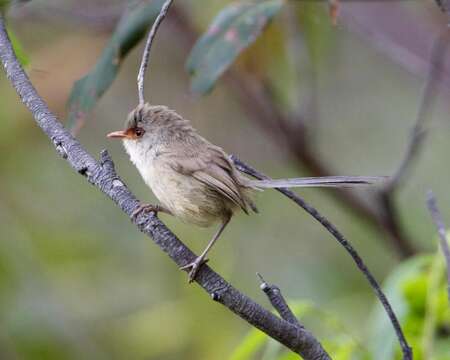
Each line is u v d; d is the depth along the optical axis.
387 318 7.66
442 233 6.02
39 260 13.83
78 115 8.41
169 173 6.92
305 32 12.54
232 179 6.76
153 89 13.79
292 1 11.30
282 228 14.39
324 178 6.41
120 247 14.23
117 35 8.48
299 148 12.31
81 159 5.77
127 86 13.84
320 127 15.15
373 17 12.26
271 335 5.29
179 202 6.95
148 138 7.14
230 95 13.22
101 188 5.68
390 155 14.91
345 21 12.05
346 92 15.28
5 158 13.84
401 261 11.83
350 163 14.98
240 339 12.91
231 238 13.78
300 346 5.29
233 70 12.45
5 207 14.00
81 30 12.59
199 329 13.00
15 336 13.37
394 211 11.71
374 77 15.26
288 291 13.85
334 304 12.40
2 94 13.23
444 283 7.59
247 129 14.20
